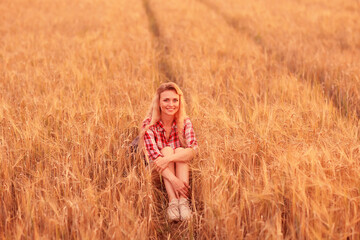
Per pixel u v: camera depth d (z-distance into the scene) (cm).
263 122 391
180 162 335
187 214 299
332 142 338
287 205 276
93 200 277
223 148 338
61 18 1450
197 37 1016
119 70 714
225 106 503
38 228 259
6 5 1836
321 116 438
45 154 345
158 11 1655
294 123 389
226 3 1992
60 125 424
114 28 1195
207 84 582
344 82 576
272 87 573
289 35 1034
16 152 345
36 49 873
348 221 241
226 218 253
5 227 260
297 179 265
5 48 900
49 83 573
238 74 638
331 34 1048
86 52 823
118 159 345
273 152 331
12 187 318
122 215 267
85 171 327
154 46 938
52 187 299
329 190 256
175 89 356
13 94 550
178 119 367
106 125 407
